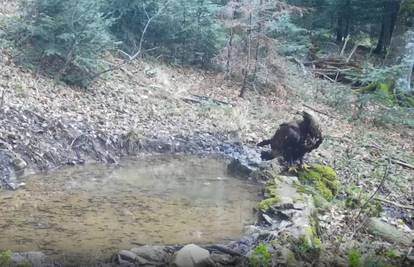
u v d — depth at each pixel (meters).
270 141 11.61
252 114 16.28
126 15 18.17
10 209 8.17
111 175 10.66
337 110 18.41
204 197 9.70
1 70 12.90
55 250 6.71
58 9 13.70
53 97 12.86
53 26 13.59
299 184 10.22
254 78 18.80
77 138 11.55
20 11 15.02
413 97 19.36
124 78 16.02
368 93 18.50
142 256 6.49
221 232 7.91
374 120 17.38
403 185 11.54
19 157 10.09
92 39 13.98
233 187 10.52
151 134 13.00
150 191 9.78
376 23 28.38
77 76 14.02
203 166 12.04
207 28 19.22
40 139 10.96
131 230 7.69
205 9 19.12
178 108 15.16
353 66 23.83
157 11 18.34
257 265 5.91
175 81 17.53
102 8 17.12
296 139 11.02
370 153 13.73
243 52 19.06
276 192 9.55
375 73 18.22
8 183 9.39
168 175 11.04
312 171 11.07
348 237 7.95
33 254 6.20
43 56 14.06
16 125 10.91
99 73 14.32
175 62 19.19
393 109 17.50
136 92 15.30
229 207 9.20
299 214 8.34
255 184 10.85
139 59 17.92
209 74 19.47
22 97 12.12
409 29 19.44
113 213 8.37
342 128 16.11
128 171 11.09
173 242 7.36
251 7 17.78
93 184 9.89
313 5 26.91
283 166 11.41
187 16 18.98
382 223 8.62
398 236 8.31
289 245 6.89
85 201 8.84
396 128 17.30
